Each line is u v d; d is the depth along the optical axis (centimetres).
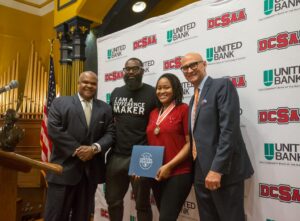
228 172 178
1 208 127
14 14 539
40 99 495
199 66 206
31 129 475
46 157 399
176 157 207
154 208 284
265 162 216
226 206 184
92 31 466
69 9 438
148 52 304
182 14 276
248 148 225
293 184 202
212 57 252
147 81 304
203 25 259
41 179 461
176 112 220
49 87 444
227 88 190
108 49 348
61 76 454
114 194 248
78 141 240
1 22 525
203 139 192
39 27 568
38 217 462
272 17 216
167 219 205
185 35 273
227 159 176
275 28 214
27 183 458
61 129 238
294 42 205
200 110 197
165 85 222
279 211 208
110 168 249
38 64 517
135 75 246
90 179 244
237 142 188
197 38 263
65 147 233
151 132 226
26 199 464
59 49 500
